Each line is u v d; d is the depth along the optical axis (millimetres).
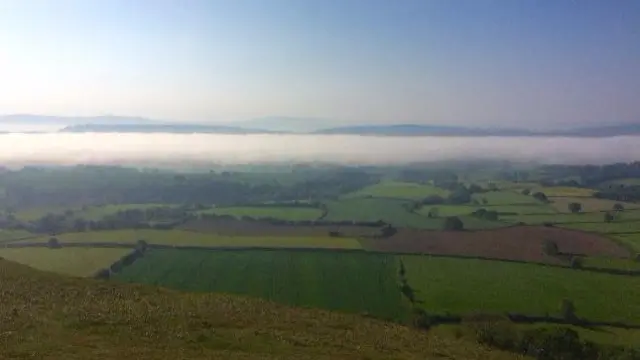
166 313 27562
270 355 22906
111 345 21969
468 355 28125
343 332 28438
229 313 29172
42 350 20266
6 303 26891
